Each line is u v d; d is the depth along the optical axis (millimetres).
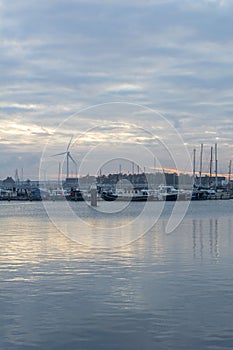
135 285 15969
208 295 14609
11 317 12531
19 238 29188
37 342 10852
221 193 101625
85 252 23156
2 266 19406
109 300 14125
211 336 11164
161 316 12594
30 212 59875
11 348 10508
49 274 17812
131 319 12367
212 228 35812
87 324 11984
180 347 10531
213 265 19438
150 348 10500
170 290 15266
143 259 21047
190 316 12570
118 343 10789
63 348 10523
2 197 104062
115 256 21938
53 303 13812
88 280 16766
